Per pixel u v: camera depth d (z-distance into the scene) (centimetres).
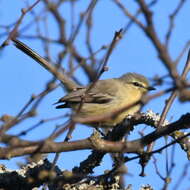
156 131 878
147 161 965
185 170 816
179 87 516
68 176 899
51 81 706
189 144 1098
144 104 558
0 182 1116
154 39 529
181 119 869
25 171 1131
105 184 1102
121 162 859
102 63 870
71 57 843
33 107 651
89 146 877
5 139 643
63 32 859
